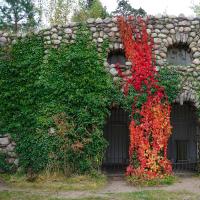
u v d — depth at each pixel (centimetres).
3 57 1401
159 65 1398
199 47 1434
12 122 1367
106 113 1366
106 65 1387
